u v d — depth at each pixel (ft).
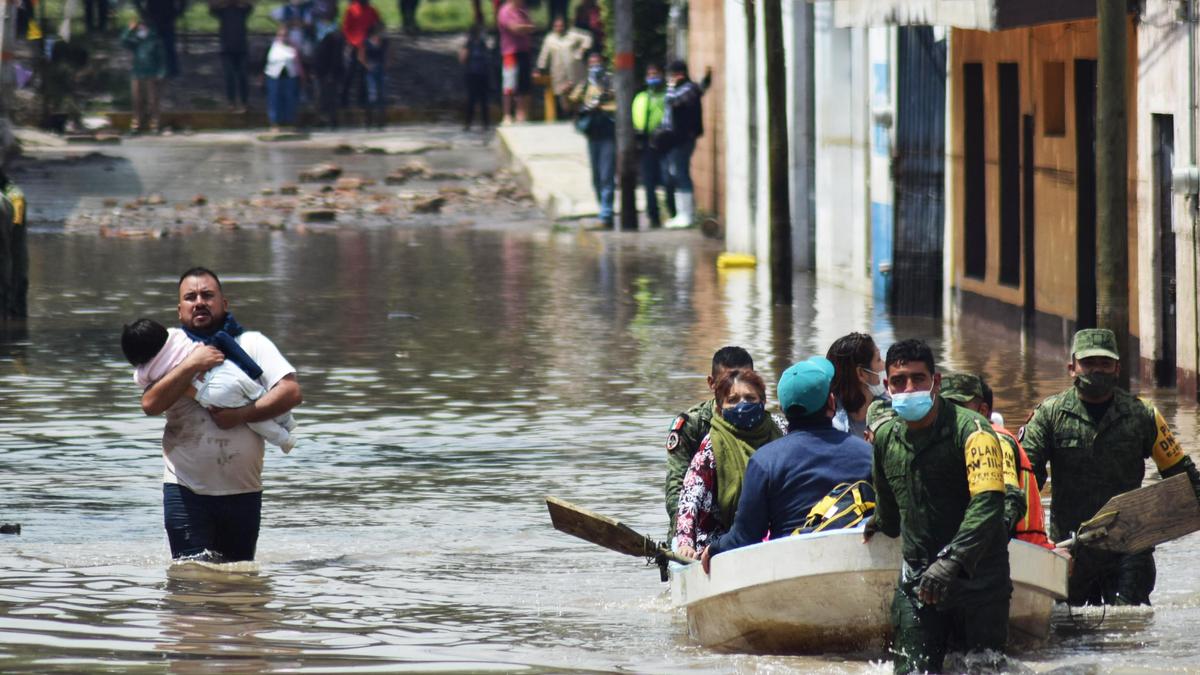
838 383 76.38
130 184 311.27
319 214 285.84
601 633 75.00
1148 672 66.95
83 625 74.79
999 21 131.54
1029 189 160.76
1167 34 131.23
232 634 73.61
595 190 276.00
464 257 239.91
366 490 108.17
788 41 224.12
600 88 278.87
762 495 70.74
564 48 366.84
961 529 62.64
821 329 175.52
